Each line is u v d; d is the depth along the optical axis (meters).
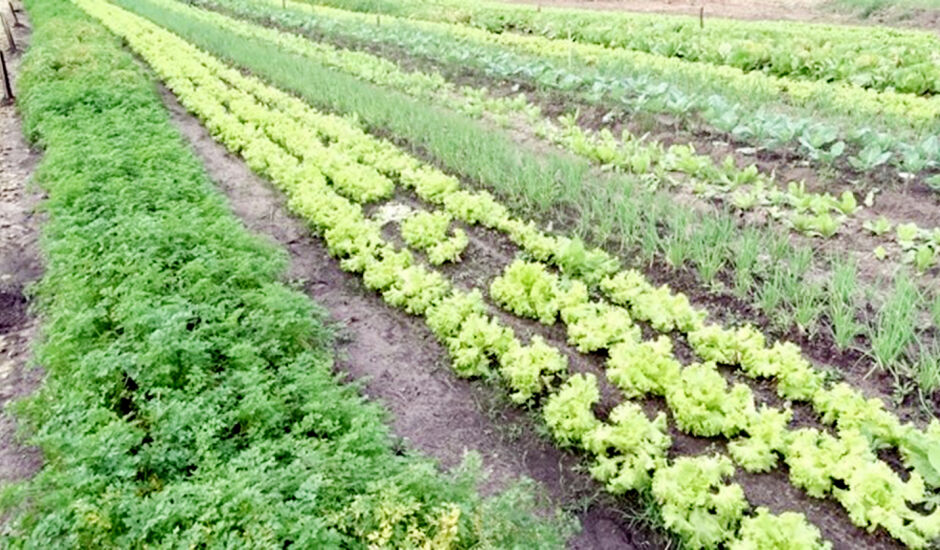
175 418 1.94
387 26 8.79
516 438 2.18
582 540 1.84
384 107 4.93
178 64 6.84
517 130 4.69
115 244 2.99
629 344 2.37
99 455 1.79
